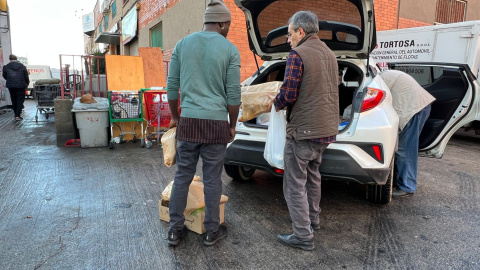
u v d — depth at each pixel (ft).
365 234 9.73
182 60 8.29
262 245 9.02
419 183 14.43
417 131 12.38
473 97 12.70
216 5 8.39
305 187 8.96
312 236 8.85
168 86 8.53
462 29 23.73
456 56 24.18
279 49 12.59
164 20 33.73
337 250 8.82
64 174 14.65
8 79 30.89
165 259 8.25
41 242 8.91
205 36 8.17
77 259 8.17
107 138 20.35
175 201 8.72
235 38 24.07
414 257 8.54
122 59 23.22
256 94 9.59
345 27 10.87
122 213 10.77
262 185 13.74
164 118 20.68
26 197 11.94
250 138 10.77
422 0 33.58
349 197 12.63
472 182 14.71
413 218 10.85
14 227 9.69
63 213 10.68
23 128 27.25
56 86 31.07
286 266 8.07
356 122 9.65
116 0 56.24
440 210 11.53
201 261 8.20
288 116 8.61
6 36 41.32
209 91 8.22
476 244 9.22
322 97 8.13
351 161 9.48
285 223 10.35
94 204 11.44
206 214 8.79
